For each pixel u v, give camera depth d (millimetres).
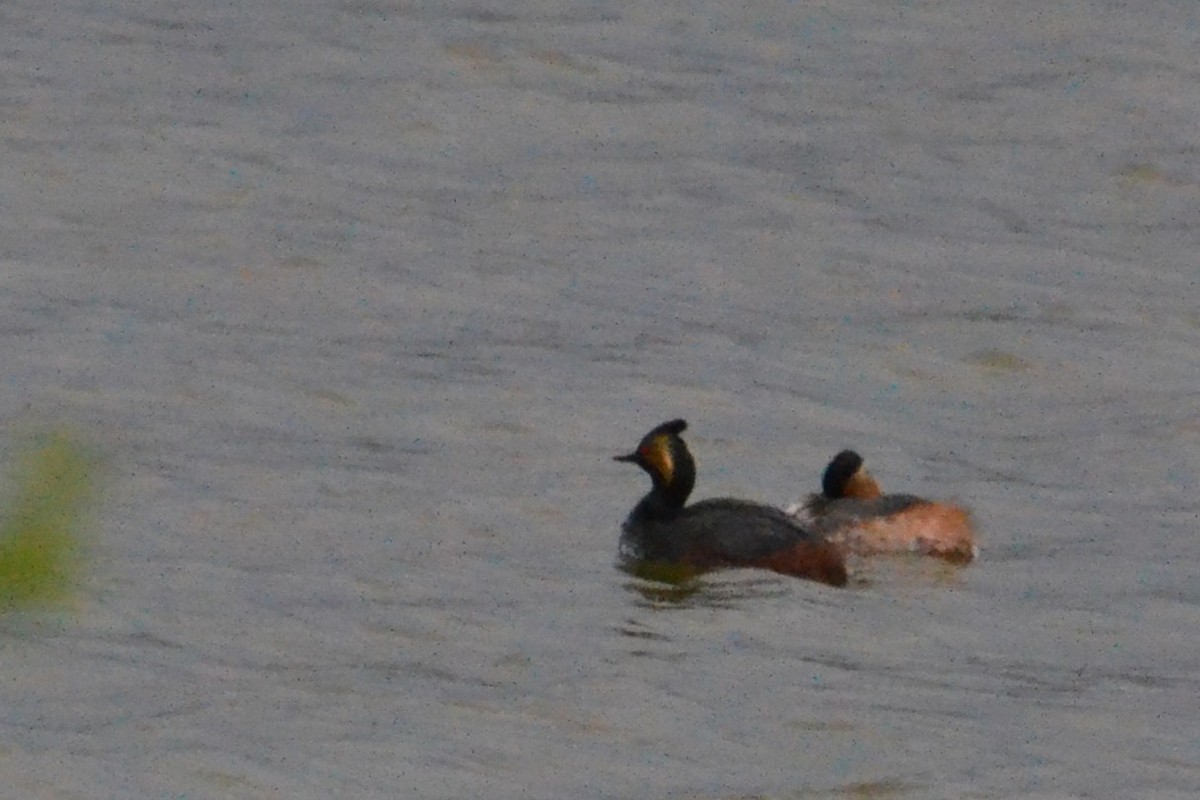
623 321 23234
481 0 35531
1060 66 33625
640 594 14977
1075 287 25172
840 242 26469
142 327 22062
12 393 19797
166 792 11133
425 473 17969
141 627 13711
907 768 11867
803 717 12609
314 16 34469
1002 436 20234
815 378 21719
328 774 11453
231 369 20766
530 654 13586
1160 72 33375
